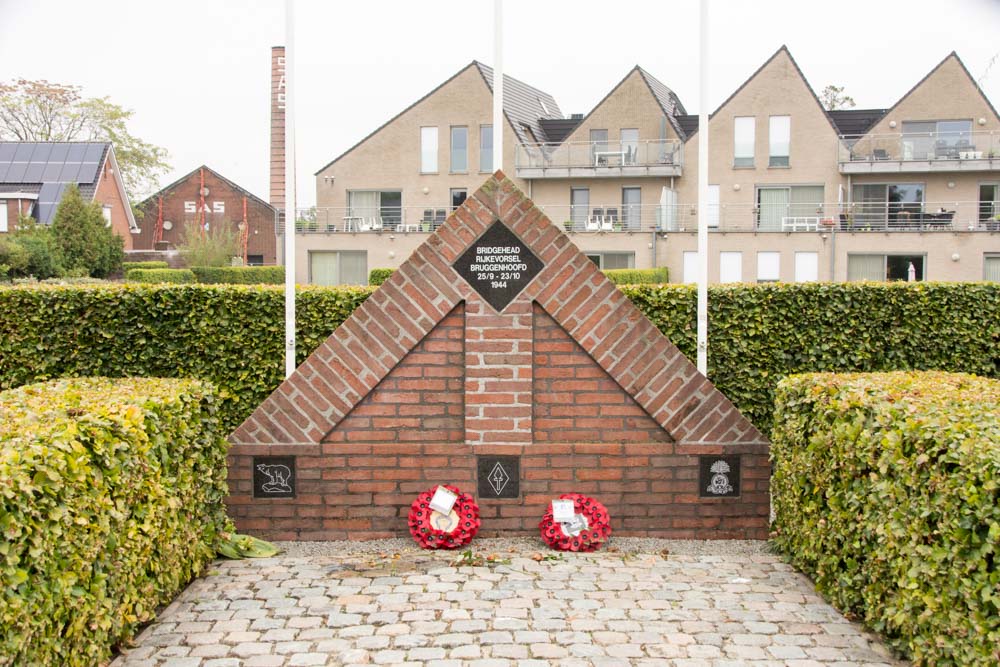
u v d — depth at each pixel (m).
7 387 10.22
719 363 10.72
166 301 10.34
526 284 7.05
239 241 52.31
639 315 7.06
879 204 40.97
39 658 3.99
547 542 6.86
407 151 45.03
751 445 7.07
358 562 6.57
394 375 7.12
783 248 38.84
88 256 40.88
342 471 7.12
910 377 6.59
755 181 42.00
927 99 41.97
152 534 5.30
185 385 6.34
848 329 10.59
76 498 4.38
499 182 7.07
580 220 42.97
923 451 4.63
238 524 7.14
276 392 7.13
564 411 7.11
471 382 7.06
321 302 10.54
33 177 49.94
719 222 41.66
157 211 60.22
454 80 44.66
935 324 10.56
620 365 7.05
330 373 7.10
